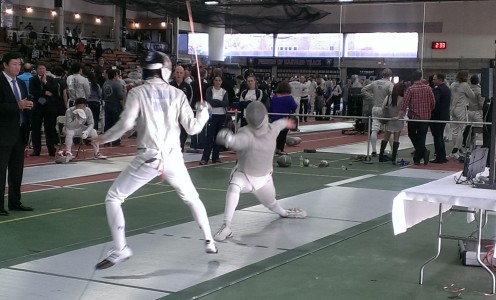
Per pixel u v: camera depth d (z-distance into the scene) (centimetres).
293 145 1780
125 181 552
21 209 824
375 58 3472
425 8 3353
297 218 811
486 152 613
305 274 570
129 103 547
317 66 3575
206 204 895
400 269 596
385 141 1430
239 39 3619
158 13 2770
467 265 613
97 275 550
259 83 1972
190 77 1728
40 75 1372
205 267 583
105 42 3900
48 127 1395
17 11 3756
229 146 694
